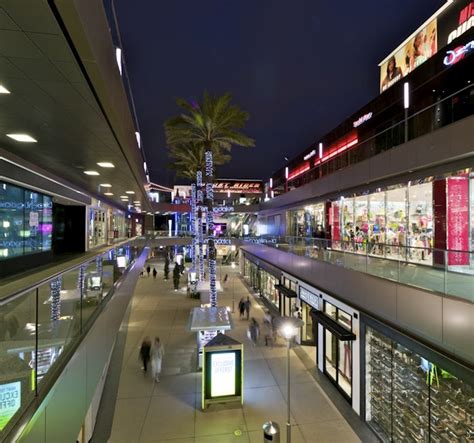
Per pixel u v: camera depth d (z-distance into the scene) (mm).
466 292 6848
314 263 14250
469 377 5883
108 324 9172
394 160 11508
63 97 4949
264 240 26828
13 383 4051
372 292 9406
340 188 16328
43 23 3162
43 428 4176
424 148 9898
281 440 8656
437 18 20109
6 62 3900
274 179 37875
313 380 12156
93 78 4430
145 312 21953
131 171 11617
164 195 67375
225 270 43031
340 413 10039
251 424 9438
